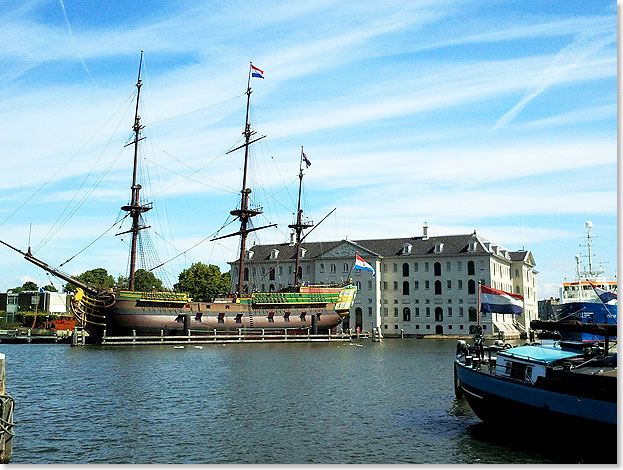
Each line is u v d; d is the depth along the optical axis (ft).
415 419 99.86
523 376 84.43
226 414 104.17
